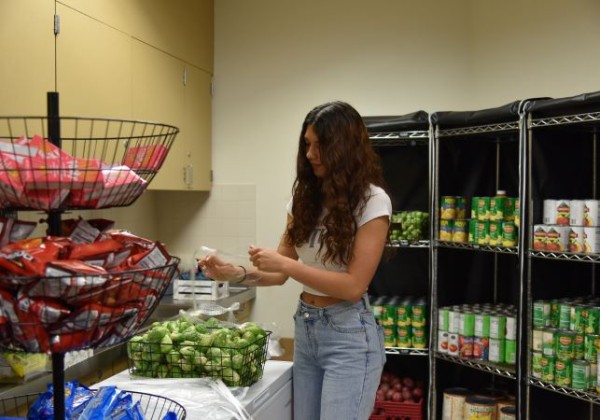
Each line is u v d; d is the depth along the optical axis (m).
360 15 3.61
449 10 3.46
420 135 2.91
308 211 1.98
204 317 2.21
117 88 2.82
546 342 2.35
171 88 3.35
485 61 3.32
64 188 0.92
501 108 2.51
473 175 3.05
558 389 2.30
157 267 0.96
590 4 2.68
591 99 2.14
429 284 2.89
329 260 1.90
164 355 1.77
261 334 1.88
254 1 3.80
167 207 3.98
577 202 2.27
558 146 2.50
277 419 1.89
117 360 2.59
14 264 0.87
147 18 3.09
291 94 3.75
